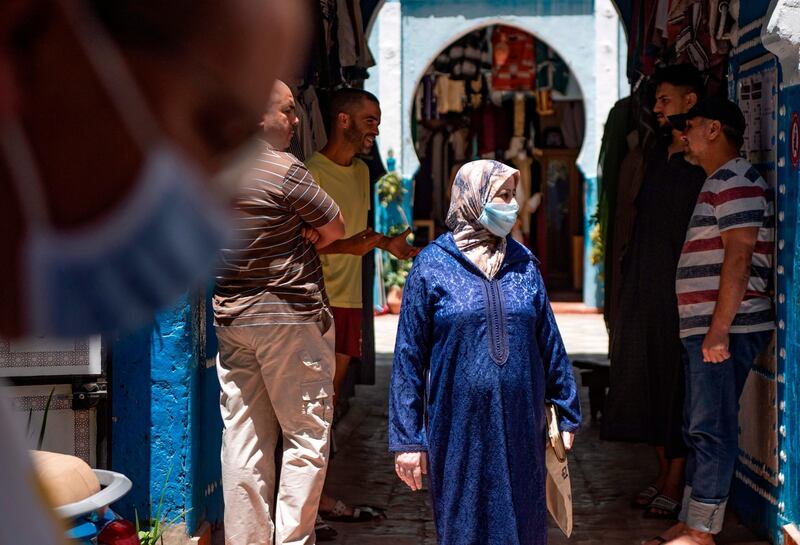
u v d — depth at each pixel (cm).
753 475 565
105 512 387
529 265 416
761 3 542
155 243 82
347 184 623
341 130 615
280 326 446
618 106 773
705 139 507
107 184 79
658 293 606
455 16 1705
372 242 521
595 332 1528
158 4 80
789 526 495
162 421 495
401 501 653
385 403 987
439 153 1919
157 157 81
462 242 415
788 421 503
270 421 471
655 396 614
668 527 591
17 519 80
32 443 468
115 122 79
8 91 77
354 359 816
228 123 84
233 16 81
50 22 78
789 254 498
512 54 1839
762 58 546
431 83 1827
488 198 407
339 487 684
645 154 685
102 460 479
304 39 84
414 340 412
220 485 566
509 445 398
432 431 405
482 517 398
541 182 2000
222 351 466
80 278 80
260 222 439
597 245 1777
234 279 452
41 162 78
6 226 78
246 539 462
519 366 400
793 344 494
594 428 871
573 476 716
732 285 491
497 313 401
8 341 82
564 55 1719
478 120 1905
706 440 510
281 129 445
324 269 638
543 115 1955
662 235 604
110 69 79
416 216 1923
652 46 776
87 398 470
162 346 493
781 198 509
